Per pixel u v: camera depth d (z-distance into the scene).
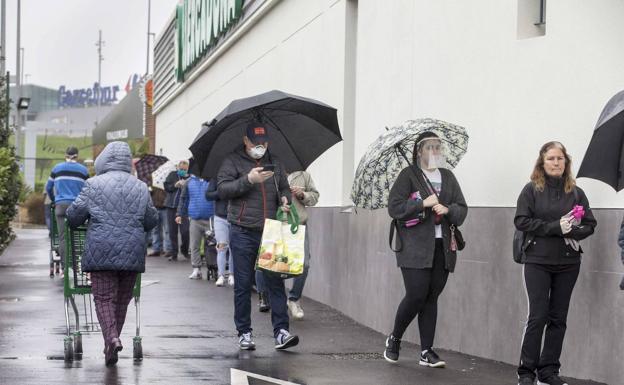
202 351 11.06
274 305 11.26
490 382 9.47
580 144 9.71
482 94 11.12
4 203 23.53
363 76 14.54
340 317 14.55
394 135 10.04
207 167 11.52
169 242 25.45
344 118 15.62
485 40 11.09
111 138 63.41
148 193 10.33
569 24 9.89
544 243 8.91
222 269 18.31
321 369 10.06
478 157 11.14
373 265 13.36
